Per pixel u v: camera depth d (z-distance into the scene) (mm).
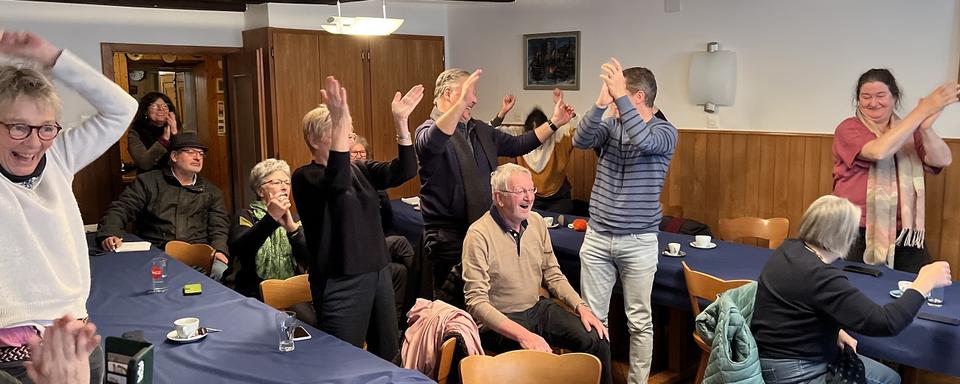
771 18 4645
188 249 3986
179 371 2064
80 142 1701
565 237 4031
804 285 2311
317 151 2629
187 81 7355
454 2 6398
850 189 3768
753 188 4855
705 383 2443
